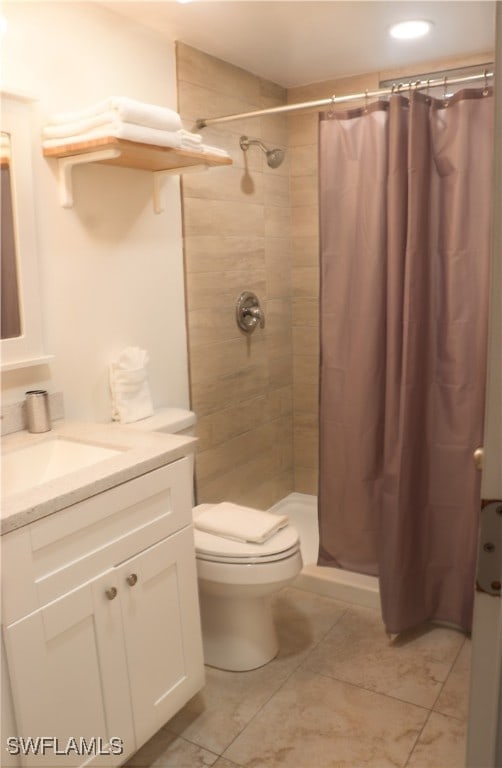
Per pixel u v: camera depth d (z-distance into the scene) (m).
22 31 1.80
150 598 1.66
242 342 2.92
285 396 3.31
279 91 3.05
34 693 1.35
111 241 2.17
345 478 2.49
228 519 2.16
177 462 1.73
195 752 1.79
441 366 2.21
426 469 2.28
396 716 1.90
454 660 2.16
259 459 3.14
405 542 2.23
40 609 1.35
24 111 1.79
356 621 2.41
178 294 2.52
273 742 1.81
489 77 1.97
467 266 2.11
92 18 2.02
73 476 1.48
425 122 2.06
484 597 0.69
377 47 2.52
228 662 2.14
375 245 2.22
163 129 1.90
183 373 2.59
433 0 2.06
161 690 1.71
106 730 1.54
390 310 2.20
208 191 2.62
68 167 1.93
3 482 1.71
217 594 2.06
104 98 2.09
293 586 2.64
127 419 2.19
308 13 2.15
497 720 0.71
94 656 1.50
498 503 0.67
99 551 1.49
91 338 2.13
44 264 1.94
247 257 2.90
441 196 2.12
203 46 2.46
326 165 2.25
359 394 2.36
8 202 1.79
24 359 1.87
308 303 3.24
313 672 2.12
